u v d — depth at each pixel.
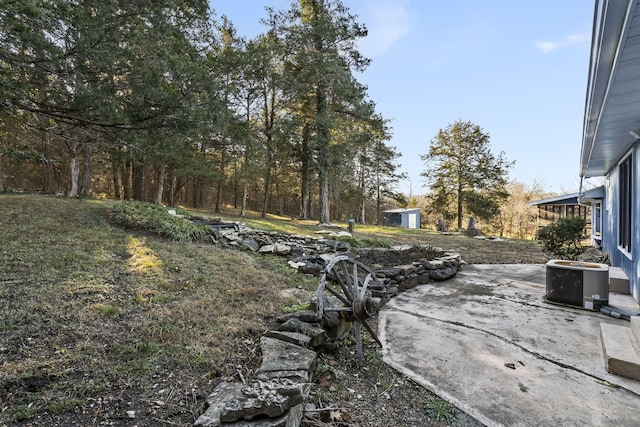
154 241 5.81
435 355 3.11
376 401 2.37
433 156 23.75
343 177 20.09
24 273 3.71
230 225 8.12
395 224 26.53
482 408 2.28
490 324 3.94
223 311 3.28
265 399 1.73
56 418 1.75
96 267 4.19
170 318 2.99
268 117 16.14
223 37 14.34
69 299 3.18
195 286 3.98
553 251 8.13
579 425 2.10
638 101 3.19
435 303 4.89
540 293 5.44
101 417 1.78
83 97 4.59
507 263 8.60
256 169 15.29
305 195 18.69
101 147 6.02
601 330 3.45
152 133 5.69
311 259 6.23
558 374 2.75
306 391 2.06
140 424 1.76
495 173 22.38
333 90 14.41
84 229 5.87
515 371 2.80
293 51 14.53
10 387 1.92
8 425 1.67
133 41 5.17
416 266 6.37
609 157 6.12
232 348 2.62
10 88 3.97
